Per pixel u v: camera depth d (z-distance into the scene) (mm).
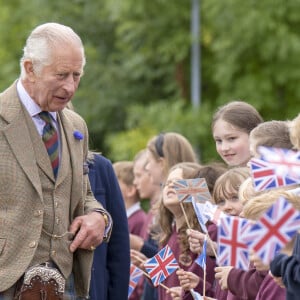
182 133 26141
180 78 29328
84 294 8414
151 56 29344
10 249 7996
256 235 6578
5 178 8031
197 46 27312
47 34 8102
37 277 8000
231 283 8258
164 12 28922
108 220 8586
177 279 10000
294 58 26266
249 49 26453
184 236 9914
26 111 8203
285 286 6938
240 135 10117
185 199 9266
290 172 6996
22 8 31312
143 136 26391
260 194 7848
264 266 7301
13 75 30047
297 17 25984
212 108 28281
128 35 28969
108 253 9398
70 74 8117
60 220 8203
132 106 27781
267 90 26406
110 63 30375
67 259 8250
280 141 9039
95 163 9383
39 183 8094
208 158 25906
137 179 12742
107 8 28797
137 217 13102
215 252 8773
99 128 30312
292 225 6547
